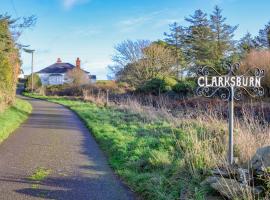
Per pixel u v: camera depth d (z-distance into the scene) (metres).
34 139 12.39
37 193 6.59
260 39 55.41
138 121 15.90
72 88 49.75
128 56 41.59
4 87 20.73
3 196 6.39
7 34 19.64
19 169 8.23
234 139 8.27
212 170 6.54
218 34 56.38
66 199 6.30
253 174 5.85
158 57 41.03
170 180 6.63
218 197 5.68
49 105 32.00
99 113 21.16
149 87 31.69
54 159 9.31
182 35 58.16
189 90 28.39
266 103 18.64
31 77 61.41
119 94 35.09
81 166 8.59
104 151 10.40
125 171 7.85
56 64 87.88
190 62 53.47
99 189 6.87
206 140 8.23
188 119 12.98
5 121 15.38
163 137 10.76
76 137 13.08
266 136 8.16
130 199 6.34
